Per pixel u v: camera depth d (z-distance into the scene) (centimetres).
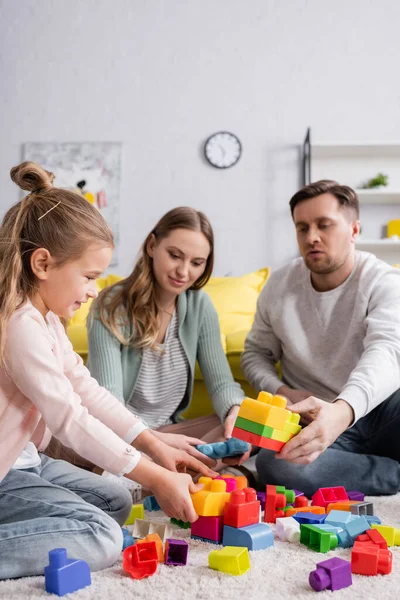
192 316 166
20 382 91
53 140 338
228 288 256
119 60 337
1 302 92
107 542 91
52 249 94
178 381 165
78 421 90
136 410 164
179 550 92
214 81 332
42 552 86
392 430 152
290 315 166
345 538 100
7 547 86
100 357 155
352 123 324
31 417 95
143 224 331
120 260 330
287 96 328
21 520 94
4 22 343
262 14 331
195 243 151
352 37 326
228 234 327
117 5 338
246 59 331
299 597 79
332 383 158
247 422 109
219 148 328
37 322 94
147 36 336
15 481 99
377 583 84
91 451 91
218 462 142
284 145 327
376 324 146
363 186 320
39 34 341
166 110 334
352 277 161
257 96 330
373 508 124
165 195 331
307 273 168
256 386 167
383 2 326
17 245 94
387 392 133
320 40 328
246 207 327
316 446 113
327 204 155
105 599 77
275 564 91
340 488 124
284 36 330
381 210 321
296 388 168
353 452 159
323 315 162
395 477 141
